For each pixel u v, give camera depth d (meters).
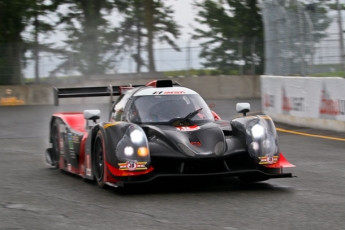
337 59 34.00
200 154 15.10
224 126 17.30
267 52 43.09
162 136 15.66
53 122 22.02
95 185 17.23
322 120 32.88
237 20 77.56
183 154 15.10
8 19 70.31
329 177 18.19
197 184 16.98
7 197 15.52
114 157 14.98
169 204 13.96
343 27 33.47
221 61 68.69
